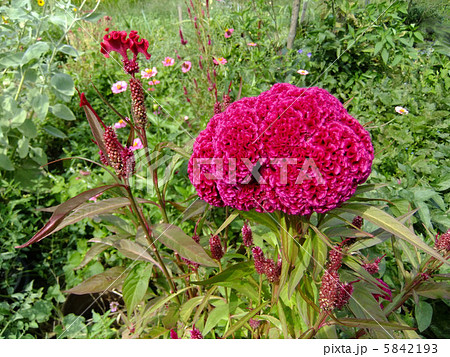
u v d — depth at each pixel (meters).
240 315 1.54
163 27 5.19
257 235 1.71
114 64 3.90
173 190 2.41
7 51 2.89
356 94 3.45
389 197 2.05
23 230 2.34
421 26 4.25
